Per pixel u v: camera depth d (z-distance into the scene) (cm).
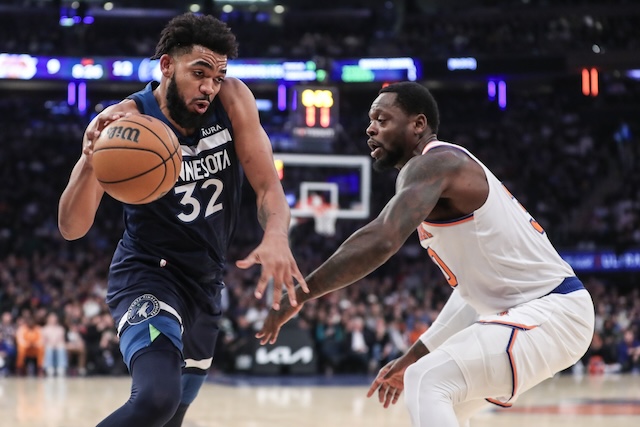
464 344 426
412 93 458
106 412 1063
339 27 3656
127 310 436
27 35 3350
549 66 3014
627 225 3050
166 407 391
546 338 430
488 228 436
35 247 2858
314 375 1891
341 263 405
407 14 3566
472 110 3512
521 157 3397
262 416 1039
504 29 3416
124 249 463
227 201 463
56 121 3491
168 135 406
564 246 2920
